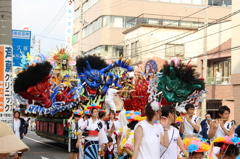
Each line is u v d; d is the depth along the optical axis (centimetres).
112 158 1352
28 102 1831
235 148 702
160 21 4541
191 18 4597
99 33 4653
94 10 4888
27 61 2061
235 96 2684
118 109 1859
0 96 1115
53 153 1769
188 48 4038
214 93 3219
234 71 2688
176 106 1575
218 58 3278
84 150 1195
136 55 4044
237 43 2678
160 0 4609
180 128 1074
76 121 1375
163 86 1561
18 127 1630
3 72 1116
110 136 1321
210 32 3469
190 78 1530
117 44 4603
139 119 902
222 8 4706
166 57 4000
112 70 1900
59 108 1762
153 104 704
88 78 1820
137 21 4525
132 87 1883
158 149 709
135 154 695
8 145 382
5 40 1110
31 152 1806
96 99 1862
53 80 1906
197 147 670
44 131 2194
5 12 1108
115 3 4588
